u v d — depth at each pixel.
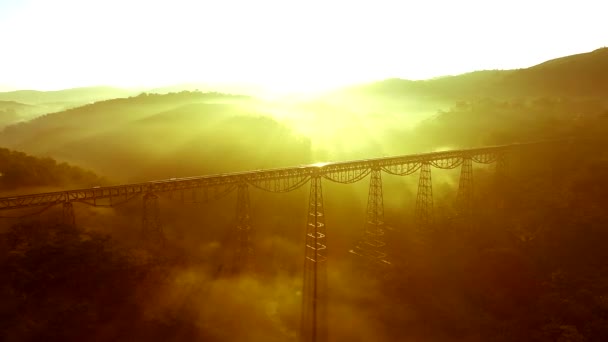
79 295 41.09
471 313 51.06
